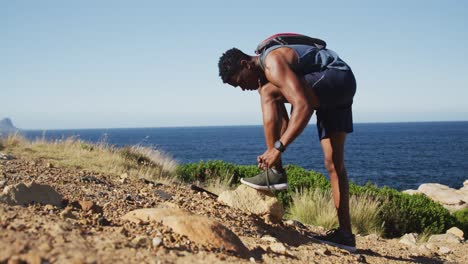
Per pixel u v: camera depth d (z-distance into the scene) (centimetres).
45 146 1012
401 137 14988
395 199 938
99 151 1021
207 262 231
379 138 14525
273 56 355
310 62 361
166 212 319
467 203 1564
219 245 276
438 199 1611
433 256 486
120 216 337
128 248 229
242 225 390
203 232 282
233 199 449
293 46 365
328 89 360
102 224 286
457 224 964
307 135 18975
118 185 524
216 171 1145
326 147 403
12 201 307
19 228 231
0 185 412
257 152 7962
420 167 4859
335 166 408
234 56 378
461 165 5088
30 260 185
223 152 8062
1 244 202
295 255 321
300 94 342
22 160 692
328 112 390
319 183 1008
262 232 388
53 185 455
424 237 743
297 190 933
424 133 18725
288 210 933
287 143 342
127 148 1079
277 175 408
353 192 955
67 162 792
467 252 544
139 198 448
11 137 989
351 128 398
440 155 6838
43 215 279
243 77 378
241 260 254
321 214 793
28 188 327
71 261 191
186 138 17462
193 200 466
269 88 365
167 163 1112
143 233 273
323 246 395
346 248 414
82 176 545
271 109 362
